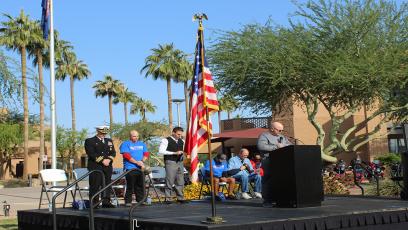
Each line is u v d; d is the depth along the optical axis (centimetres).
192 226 721
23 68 1870
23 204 2116
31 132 6219
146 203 1148
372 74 2205
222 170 1401
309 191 944
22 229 1123
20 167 6494
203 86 882
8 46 4994
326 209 898
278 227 755
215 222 741
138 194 1159
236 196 1366
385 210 876
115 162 5997
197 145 909
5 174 6250
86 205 1132
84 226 929
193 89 919
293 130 3934
